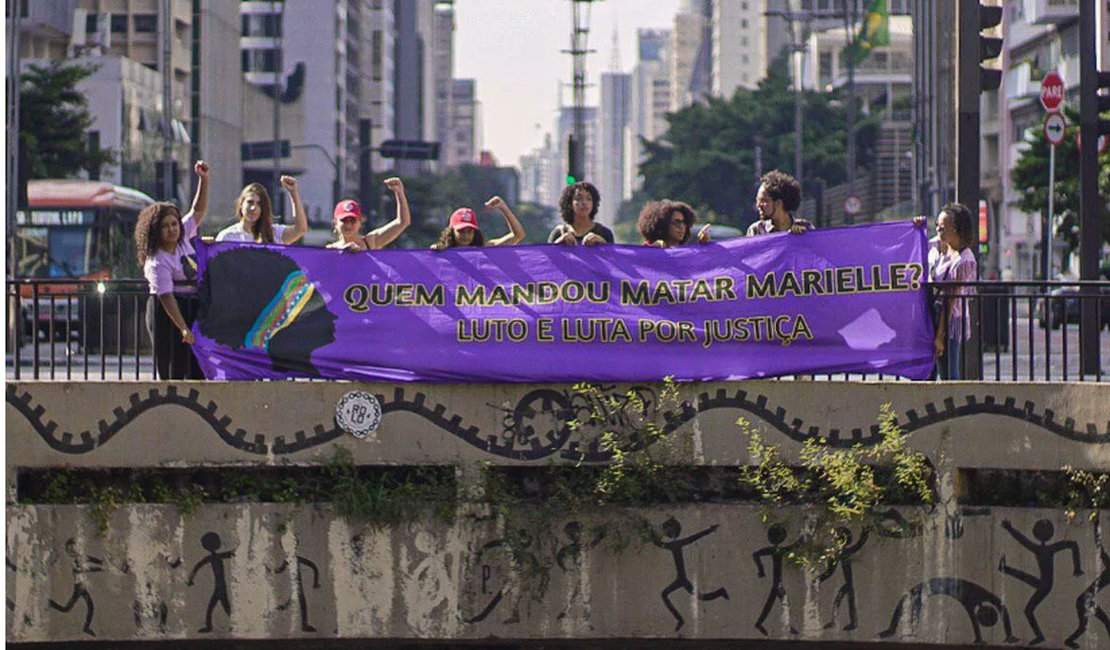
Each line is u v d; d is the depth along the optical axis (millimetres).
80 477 16438
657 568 16219
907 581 16047
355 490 16125
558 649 17281
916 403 15922
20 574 16250
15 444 16094
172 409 16094
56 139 71062
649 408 16172
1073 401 15703
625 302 16266
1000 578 15984
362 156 103812
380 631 16281
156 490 16359
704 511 16172
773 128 128750
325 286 16359
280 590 16266
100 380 16156
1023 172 69562
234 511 16250
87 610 16281
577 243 16375
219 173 112375
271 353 16281
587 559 16234
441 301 16312
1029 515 15906
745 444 16094
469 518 16203
